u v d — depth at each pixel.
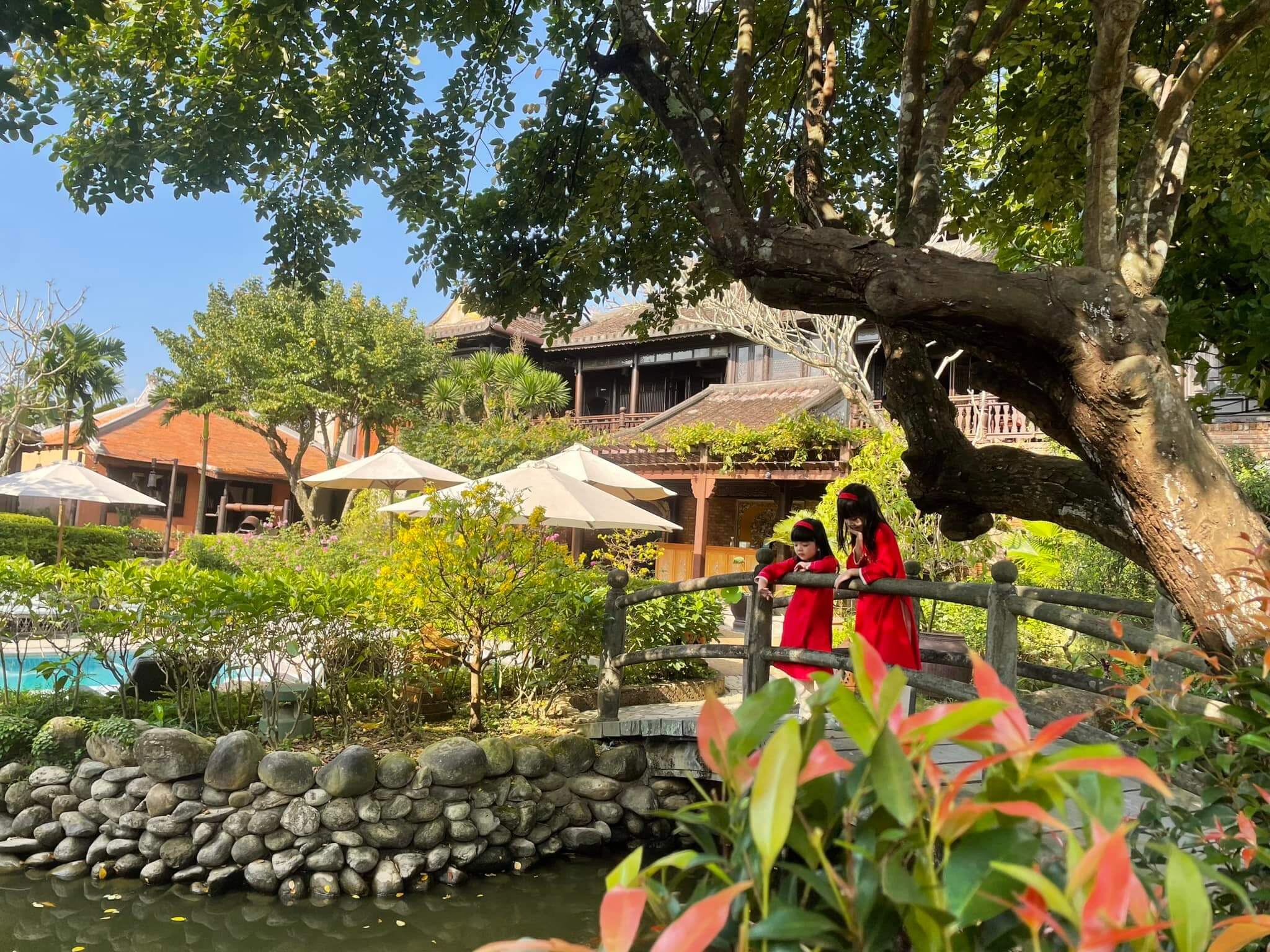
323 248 5.83
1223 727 1.53
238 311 26.00
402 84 5.37
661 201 5.89
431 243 5.75
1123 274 2.96
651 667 9.04
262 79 4.89
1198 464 2.35
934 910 0.57
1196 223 4.75
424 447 19.62
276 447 26.34
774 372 20.78
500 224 5.87
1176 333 4.63
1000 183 5.79
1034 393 3.19
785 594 10.91
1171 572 2.34
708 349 21.94
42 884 5.36
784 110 5.76
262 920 5.01
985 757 0.64
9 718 6.23
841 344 14.04
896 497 9.45
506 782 6.11
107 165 4.84
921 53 3.87
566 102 5.64
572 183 5.86
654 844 6.40
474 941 4.79
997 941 0.64
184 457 29.00
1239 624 2.16
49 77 4.88
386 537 13.38
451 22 5.16
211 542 18.72
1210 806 1.53
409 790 5.79
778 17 5.48
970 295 2.62
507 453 18.66
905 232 3.48
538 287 5.90
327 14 4.73
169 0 4.75
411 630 7.10
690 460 17.14
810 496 18.38
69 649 7.08
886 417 13.55
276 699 6.46
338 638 6.79
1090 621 2.94
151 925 4.87
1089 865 0.52
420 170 5.43
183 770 5.63
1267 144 4.79
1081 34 4.88
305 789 5.66
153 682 7.24
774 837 0.57
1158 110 3.15
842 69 5.77
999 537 10.29
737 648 5.36
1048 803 0.61
